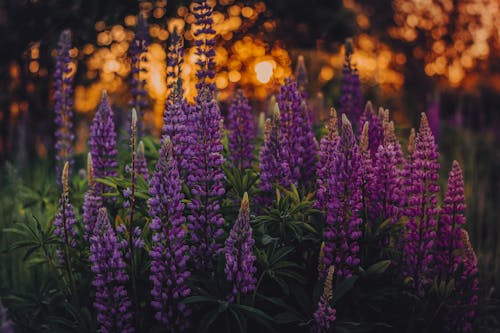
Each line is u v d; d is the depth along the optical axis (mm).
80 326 1438
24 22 3523
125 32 3668
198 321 1455
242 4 4062
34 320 1578
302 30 4301
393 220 1551
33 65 3639
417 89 6512
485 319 1745
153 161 1817
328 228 1463
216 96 1832
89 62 3752
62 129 2016
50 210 1987
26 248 2129
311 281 1529
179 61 1635
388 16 5922
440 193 2799
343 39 4367
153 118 2504
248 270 1366
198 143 1477
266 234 1508
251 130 1731
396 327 1526
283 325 1489
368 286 1498
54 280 1694
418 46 6703
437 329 1550
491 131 4344
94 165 1713
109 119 1720
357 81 2092
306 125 1678
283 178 1596
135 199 1518
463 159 3646
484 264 2232
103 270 1389
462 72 6535
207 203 1467
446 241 1569
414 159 1581
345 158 1437
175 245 1388
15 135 3539
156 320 1471
